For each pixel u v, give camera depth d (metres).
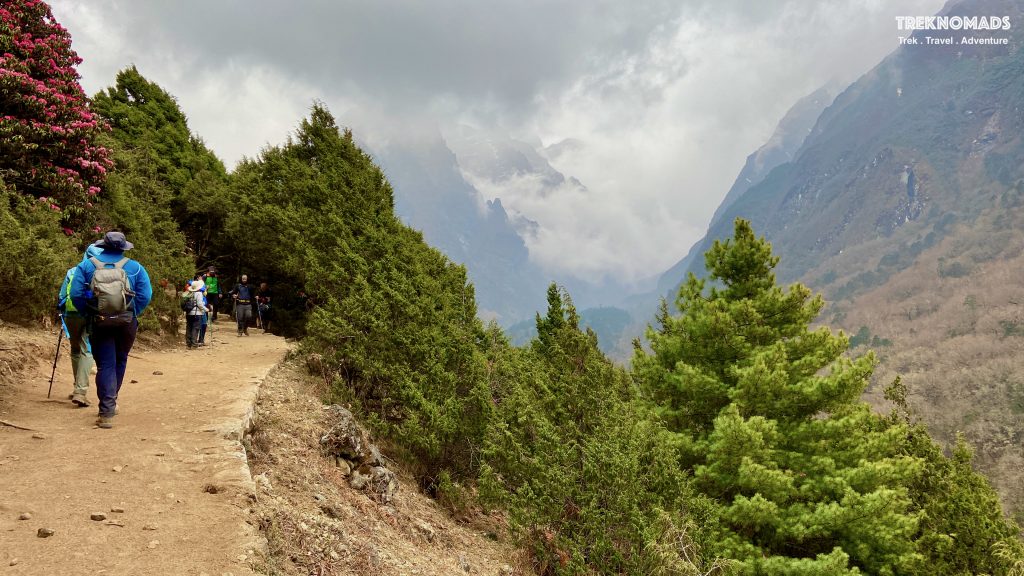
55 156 14.14
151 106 34.81
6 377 7.36
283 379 10.62
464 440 10.37
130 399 7.51
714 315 13.14
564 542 7.66
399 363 10.45
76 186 13.69
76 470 4.76
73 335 6.43
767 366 12.36
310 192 18.86
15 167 13.05
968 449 14.89
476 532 9.34
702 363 13.77
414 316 10.96
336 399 10.13
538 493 8.14
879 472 11.57
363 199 18.22
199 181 30.70
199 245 30.62
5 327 9.34
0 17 14.47
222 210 28.56
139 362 10.66
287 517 4.93
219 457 5.35
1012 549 11.86
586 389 10.21
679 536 7.07
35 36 15.56
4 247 9.02
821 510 11.11
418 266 13.91
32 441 5.35
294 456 6.89
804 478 12.04
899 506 11.71
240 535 3.92
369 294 11.08
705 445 12.30
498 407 10.85
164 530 3.86
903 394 15.71
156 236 20.53
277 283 20.78
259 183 23.59
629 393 13.58
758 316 13.16
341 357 10.91
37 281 9.52
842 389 12.18
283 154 22.55
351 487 7.27
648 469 8.54
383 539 6.18
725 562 7.05
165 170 32.16
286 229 18.41
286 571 4.09
